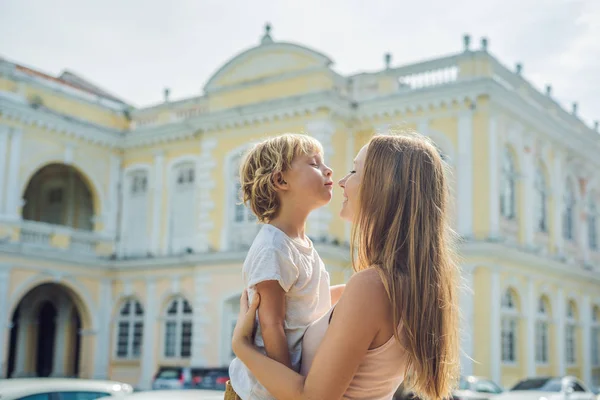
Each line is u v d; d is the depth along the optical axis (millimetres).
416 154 2271
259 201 2416
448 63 21969
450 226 2396
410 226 2176
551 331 25406
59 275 25031
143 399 5953
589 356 28109
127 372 26312
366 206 2271
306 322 2271
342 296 2090
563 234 26875
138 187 27578
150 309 25984
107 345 26797
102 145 27297
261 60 24016
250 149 2543
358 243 2309
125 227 27516
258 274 2199
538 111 24094
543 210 25547
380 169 2262
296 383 2031
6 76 24078
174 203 26438
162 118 27266
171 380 21594
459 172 21391
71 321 28047
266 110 23062
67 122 25594
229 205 24188
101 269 26828
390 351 2092
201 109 26359
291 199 2400
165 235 26344
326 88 22609
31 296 28422
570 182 28328
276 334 2162
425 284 2131
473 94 21203
